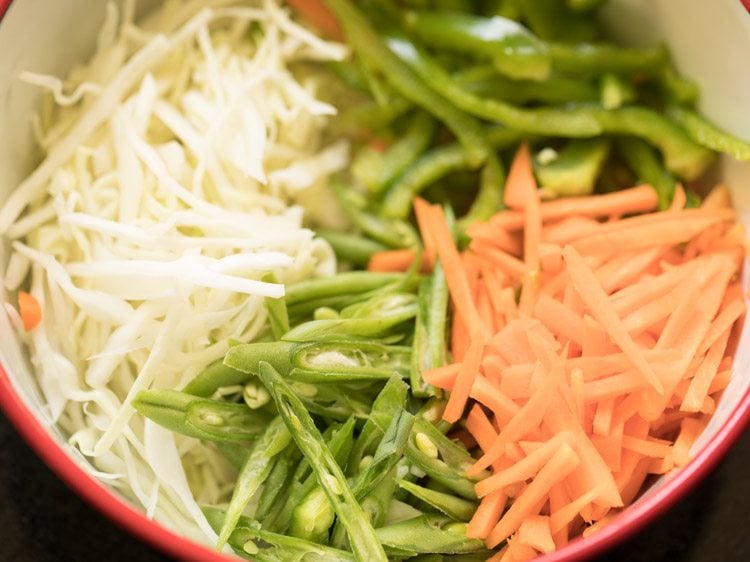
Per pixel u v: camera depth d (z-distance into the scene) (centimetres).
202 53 42
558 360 37
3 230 39
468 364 38
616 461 37
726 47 39
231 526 36
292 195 43
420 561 38
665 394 37
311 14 43
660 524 41
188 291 39
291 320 41
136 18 42
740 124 40
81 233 40
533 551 37
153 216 40
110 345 39
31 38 38
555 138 43
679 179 42
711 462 36
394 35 43
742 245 40
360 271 42
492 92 42
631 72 42
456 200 44
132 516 35
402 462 38
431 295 41
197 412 38
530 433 38
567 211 41
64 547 40
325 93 44
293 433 37
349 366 39
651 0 41
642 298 39
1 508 40
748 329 38
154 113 41
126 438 39
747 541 41
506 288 40
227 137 41
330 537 38
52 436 36
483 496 38
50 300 40
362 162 43
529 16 42
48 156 40
